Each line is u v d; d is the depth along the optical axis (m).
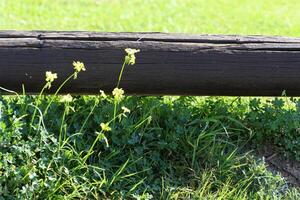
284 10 8.70
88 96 4.31
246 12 8.44
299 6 8.98
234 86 4.22
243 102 4.54
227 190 3.97
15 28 6.80
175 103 4.38
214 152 4.16
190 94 4.26
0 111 3.79
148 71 4.12
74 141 3.96
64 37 4.12
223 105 4.42
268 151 4.35
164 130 4.22
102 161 3.99
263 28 7.63
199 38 4.21
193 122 4.25
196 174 4.06
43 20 7.20
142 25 7.39
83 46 4.10
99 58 4.09
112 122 4.09
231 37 4.24
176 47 4.15
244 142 4.32
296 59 4.20
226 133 4.17
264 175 4.09
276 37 4.29
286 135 4.34
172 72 4.14
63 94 4.21
